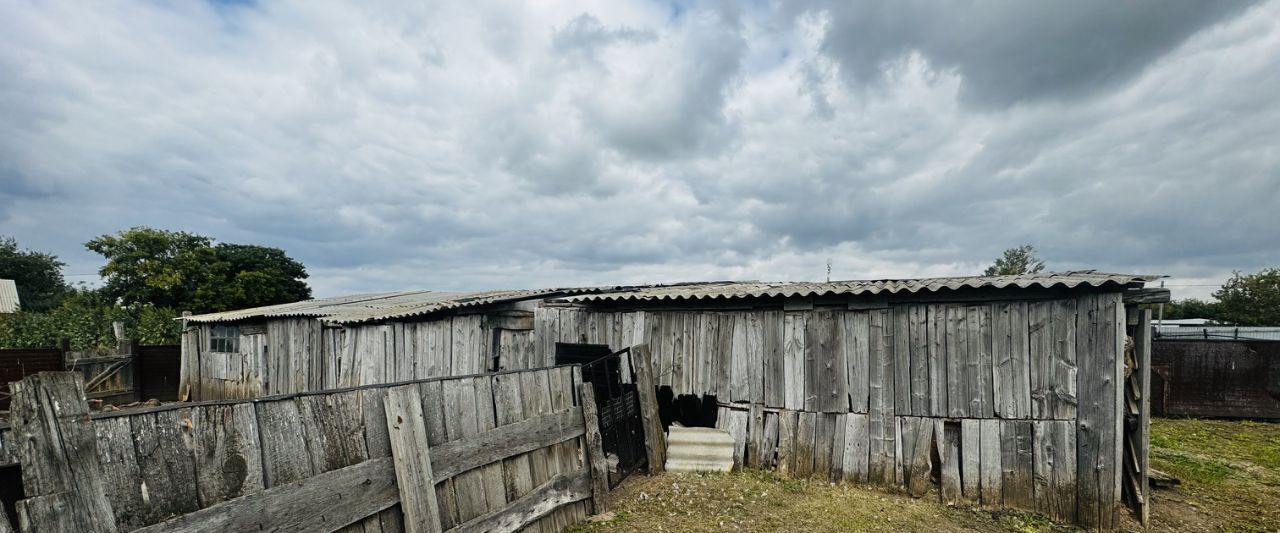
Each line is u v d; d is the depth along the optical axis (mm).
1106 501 5414
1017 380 5863
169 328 19703
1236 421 11234
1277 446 9117
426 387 3867
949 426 6168
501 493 4438
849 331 6648
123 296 22641
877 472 6398
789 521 5461
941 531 5328
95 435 2275
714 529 5258
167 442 2520
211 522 2604
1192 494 6570
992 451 5930
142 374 13547
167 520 2451
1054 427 5688
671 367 7680
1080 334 5609
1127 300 5711
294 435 3055
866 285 6410
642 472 6988
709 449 6984
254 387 12266
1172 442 9352
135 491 2375
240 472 2783
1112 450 5418
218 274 24781
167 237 24375
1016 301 5906
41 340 16438
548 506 4906
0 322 17734
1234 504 6254
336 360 10734
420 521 3586
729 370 7309
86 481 2227
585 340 8352
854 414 6574
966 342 6102
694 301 7586
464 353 9047
